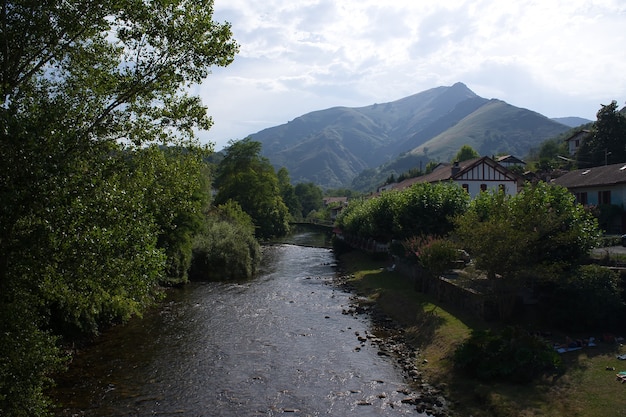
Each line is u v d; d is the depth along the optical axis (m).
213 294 32.69
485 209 27.11
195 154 14.51
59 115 10.62
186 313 26.92
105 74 12.81
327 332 23.20
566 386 13.52
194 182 14.28
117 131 13.02
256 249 46.53
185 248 36.50
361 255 51.47
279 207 93.81
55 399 15.35
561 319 18.09
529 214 19.06
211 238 41.62
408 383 16.61
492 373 14.90
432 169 112.12
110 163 11.61
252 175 82.69
